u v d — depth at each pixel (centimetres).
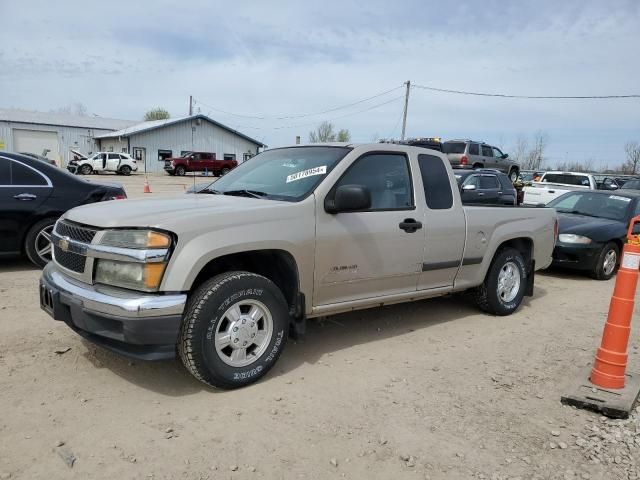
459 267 548
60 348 441
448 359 468
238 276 375
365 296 473
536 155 5812
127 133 4681
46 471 279
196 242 356
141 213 371
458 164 2328
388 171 486
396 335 527
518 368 454
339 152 465
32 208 696
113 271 355
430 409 370
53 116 5525
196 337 356
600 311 669
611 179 2291
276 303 397
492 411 371
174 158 4191
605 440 337
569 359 481
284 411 356
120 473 281
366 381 411
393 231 472
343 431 335
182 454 301
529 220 630
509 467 304
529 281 652
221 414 347
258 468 292
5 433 312
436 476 293
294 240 403
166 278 345
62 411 341
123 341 344
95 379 390
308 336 512
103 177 3756
